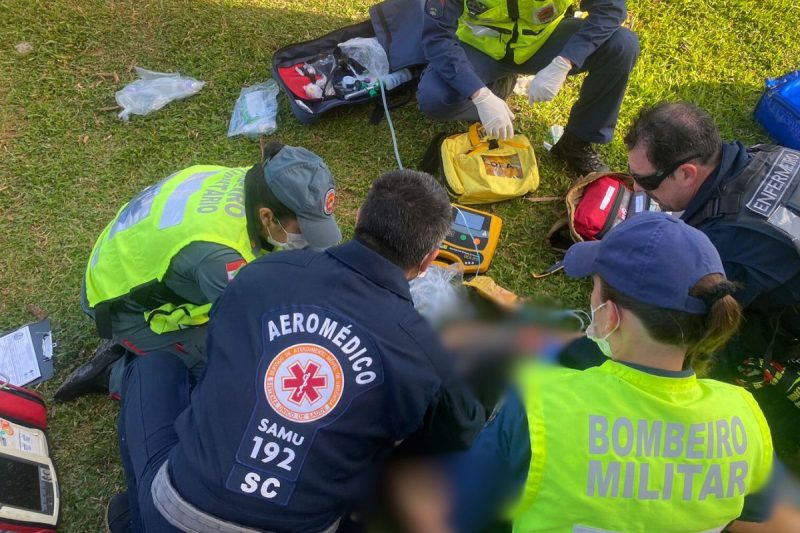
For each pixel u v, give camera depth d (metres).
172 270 2.05
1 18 3.81
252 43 3.82
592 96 3.08
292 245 2.09
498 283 3.03
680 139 2.04
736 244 2.06
